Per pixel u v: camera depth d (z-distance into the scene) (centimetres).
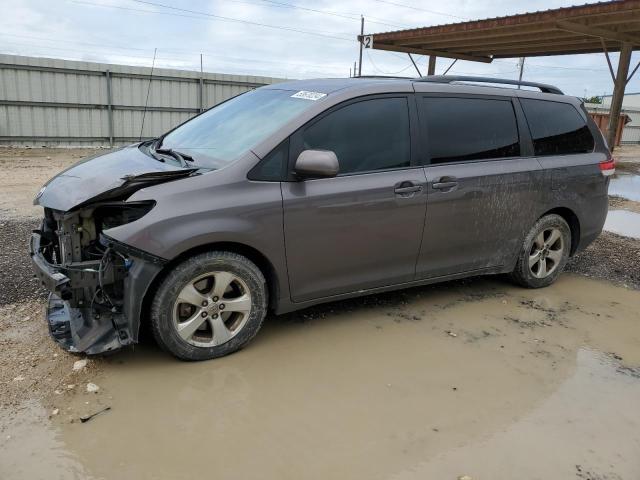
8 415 275
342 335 389
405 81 415
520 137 471
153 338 366
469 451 269
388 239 394
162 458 252
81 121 1728
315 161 335
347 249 378
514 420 297
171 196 315
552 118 501
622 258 629
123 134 1809
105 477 238
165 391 305
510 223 464
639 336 416
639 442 284
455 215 425
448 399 314
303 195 352
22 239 569
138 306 312
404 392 318
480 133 445
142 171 333
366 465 254
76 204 306
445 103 429
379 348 372
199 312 332
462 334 403
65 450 254
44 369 318
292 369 338
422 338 392
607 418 304
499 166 449
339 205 365
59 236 331
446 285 512
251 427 278
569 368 360
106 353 324
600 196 529
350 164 377
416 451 266
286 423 283
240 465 250
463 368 351
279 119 370
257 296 349
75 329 336
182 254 324
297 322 407
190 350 333
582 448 276
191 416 284
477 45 1708
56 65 1642
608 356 380
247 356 351
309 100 380
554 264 514
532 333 412
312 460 256
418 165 406
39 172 1154
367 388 321
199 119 453
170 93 1864
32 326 368
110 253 312
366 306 446
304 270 364
